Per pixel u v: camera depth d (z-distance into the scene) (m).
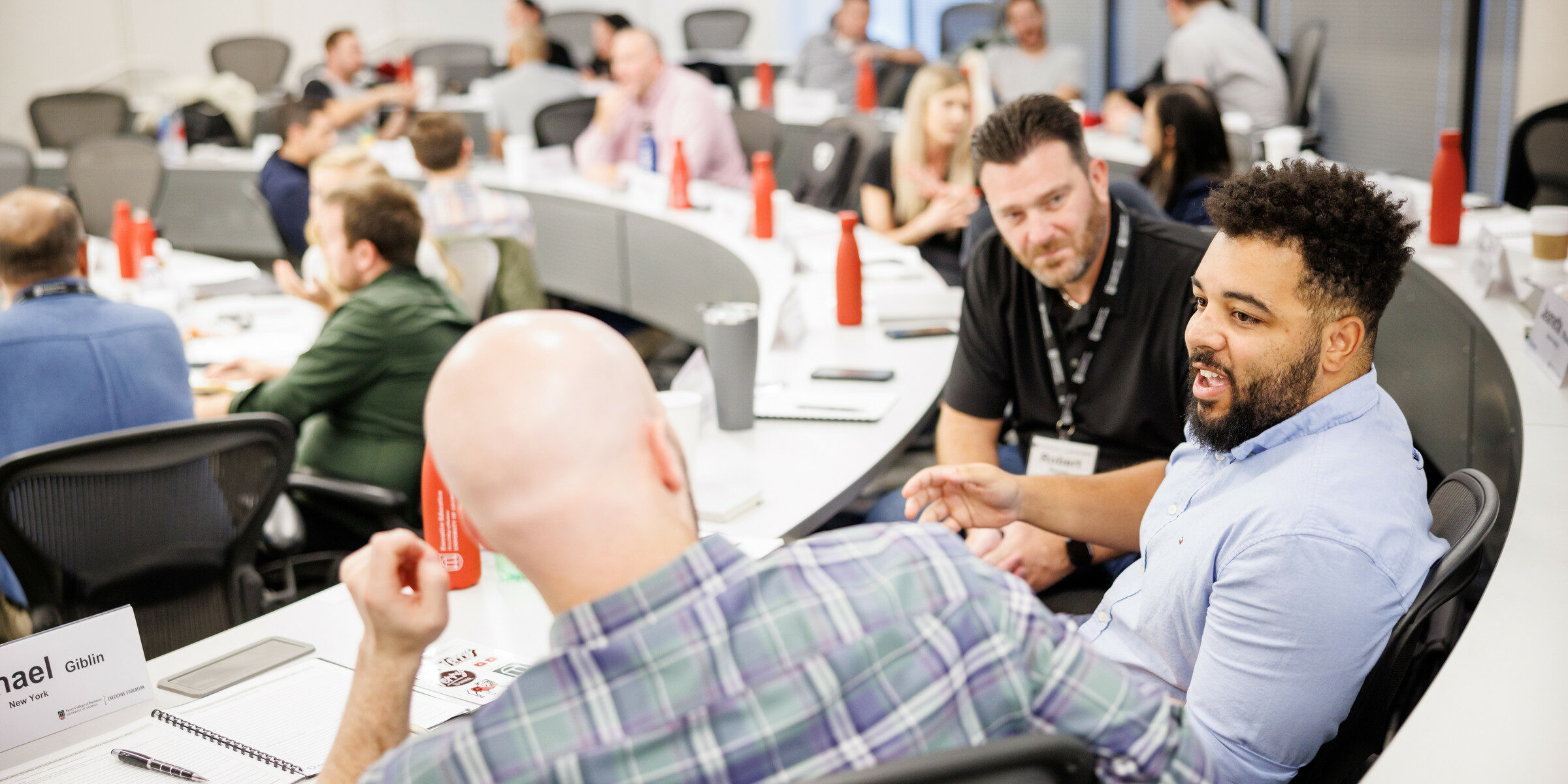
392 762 0.79
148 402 2.30
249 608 2.14
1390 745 0.90
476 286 3.53
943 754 0.77
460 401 0.80
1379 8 5.84
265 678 1.33
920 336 2.64
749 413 2.07
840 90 6.93
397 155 5.66
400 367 2.57
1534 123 3.59
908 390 2.28
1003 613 0.83
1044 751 0.78
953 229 3.79
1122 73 7.96
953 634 0.81
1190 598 1.26
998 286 2.06
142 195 5.38
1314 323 1.18
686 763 0.76
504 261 3.57
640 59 5.11
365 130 6.46
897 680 0.79
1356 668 1.12
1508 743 0.89
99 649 1.24
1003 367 2.11
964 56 5.98
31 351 2.20
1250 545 1.17
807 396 2.24
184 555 2.03
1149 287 1.94
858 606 0.80
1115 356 1.98
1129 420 1.99
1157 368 1.95
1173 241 1.93
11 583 2.16
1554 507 1.33
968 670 0.81
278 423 2.04
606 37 7.81
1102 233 1.93
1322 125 6.37
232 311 3.43
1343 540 1.12
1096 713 0.83
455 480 0.81
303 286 3.21
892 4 9.44
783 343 2.59
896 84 6.58
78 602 1.94
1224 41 5.25
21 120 8.43
